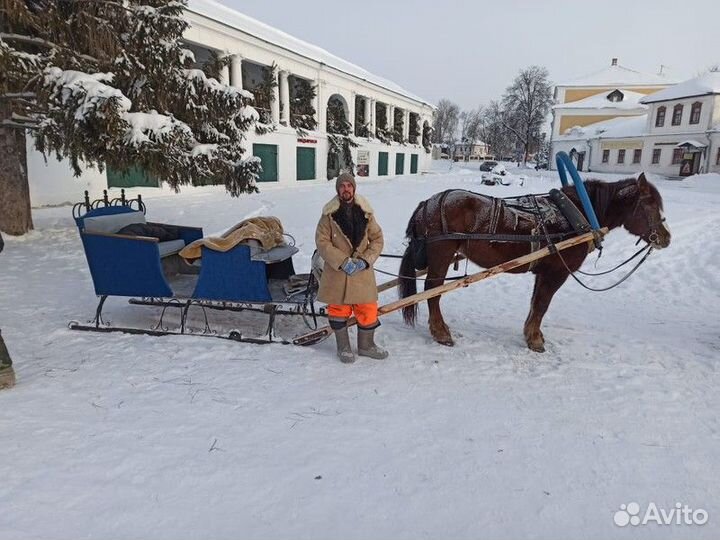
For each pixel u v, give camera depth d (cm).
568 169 495
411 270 517
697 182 3400
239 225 510
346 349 459
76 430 325
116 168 920
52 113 821
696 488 290
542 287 505
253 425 339
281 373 425
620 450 326
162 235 566
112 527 242
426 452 315
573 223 481
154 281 491
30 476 277
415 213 517
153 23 889
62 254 914
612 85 6044
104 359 443
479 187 3005
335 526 248
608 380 435
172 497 265
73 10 881
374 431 338
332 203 438
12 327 526
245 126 1110
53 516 248
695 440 342
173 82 961
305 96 2923
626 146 4828
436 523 254
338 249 432
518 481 290
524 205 498
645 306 692
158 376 410
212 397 377
